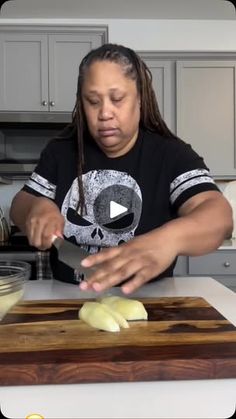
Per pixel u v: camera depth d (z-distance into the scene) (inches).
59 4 94.7
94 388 21.8
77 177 44.7
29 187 45.5
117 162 43.3
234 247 97.3
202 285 43.8
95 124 38.3
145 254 24.8
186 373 22.3
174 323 28.6
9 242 94.6
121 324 27.6
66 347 24.2
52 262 45.7
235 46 106.3
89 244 43.8
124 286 24.1
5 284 29.4
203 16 103.8
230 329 27.4
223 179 109.3
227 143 106.8
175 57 106.2
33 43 101.5
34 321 29.1
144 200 42.4
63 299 36.0
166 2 96.0
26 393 21.3
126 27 104.3
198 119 106.5
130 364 22.1
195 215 29.6
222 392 21.5
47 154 46.6
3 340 25.4
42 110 101.9
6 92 101.1
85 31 102.8
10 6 95.3
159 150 42.5
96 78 36.4
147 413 19.7
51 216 35.4
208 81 106.3
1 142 98.0
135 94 38.7
